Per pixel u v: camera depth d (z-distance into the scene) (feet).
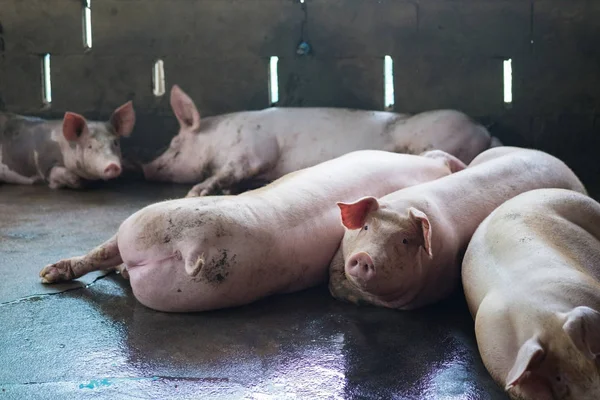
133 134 25.39
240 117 22.00
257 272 11.66
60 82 25.53
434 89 23.82
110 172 20.97
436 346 10.75
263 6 24.26
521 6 23.15
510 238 10.54
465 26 23.44
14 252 14.84
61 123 22.35
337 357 10.33
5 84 25.77
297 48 24.25
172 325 11.28
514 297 9.19
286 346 10.65
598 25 22.88
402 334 11.15
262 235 11.56
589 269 10.51
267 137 21.56
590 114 23.25
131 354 10.32
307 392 9.35
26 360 10.12
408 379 9.73
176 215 11.22
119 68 25.17
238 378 9.68
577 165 23.49
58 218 17.83
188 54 24.81
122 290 12.76
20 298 12.29
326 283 13.16
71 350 10.43
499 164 13.97
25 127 22.48
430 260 11.62
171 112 25.12
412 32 23.68
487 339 9.15
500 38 23.36
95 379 9.61
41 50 25.43
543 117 23.49
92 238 15.96
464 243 12.37
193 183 22.71
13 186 22.29
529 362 8.11
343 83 24.27
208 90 24.89
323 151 21.57
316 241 12.37
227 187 21.33
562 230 10.87
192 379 9.63
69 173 21.72
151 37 24.90
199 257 10.85
